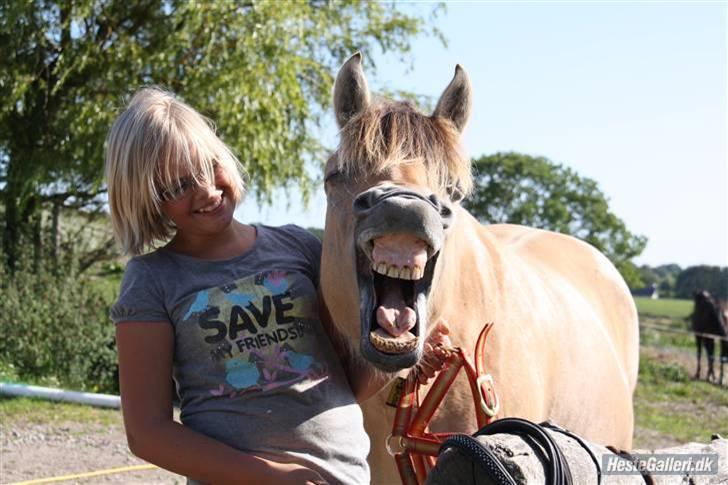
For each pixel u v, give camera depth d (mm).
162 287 1752
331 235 1925
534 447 1387
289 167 11023
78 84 10594
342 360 2018
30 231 10367
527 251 3369
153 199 1743
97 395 7582
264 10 10359
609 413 3078
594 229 39875
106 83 10250
